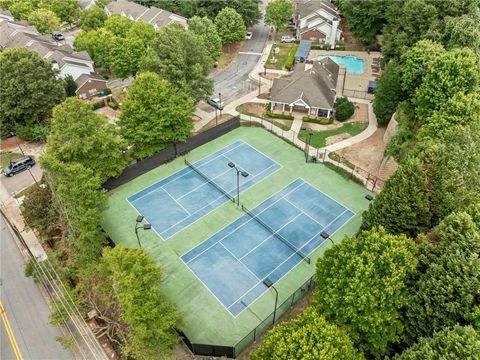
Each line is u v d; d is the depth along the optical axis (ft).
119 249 90.63
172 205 141.38
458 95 132.46
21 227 138.00
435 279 80.02
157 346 85.20
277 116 192.65
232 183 150.92
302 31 273.95
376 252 84.07
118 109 209.67
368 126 185.68
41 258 125.39
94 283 102.58
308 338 73.82
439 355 66.69
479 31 164.55
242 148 170.81
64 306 99.35
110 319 98.68
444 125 128.98
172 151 163.02
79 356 99.09
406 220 103.50
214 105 203.10
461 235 83.05
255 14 281.54
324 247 123.65
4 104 172.86
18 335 104.58
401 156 144.05
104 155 139.13
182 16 295.89
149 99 151.02
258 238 127.44
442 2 182.91
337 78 218.59
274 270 116.57
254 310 105.29
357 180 149.28
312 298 107.96
